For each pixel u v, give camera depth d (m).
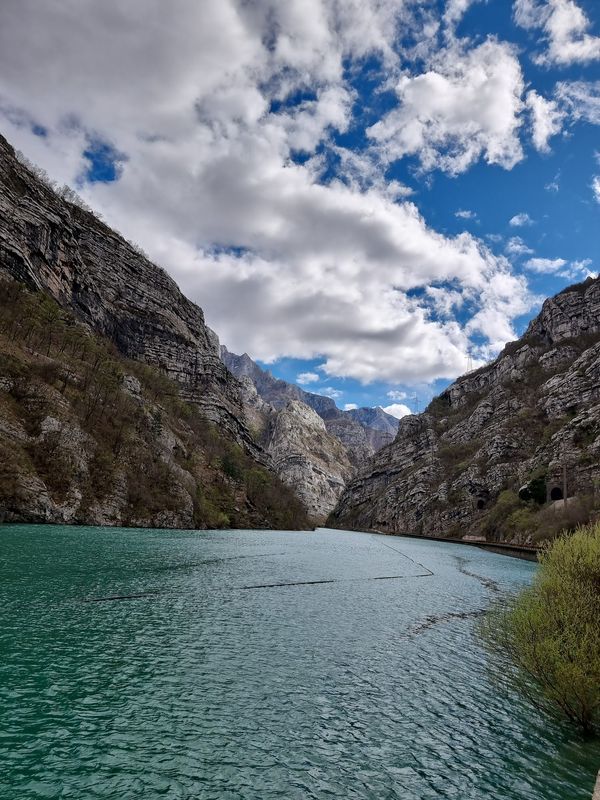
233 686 20.83
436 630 33.16
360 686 21.69
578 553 18.03
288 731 17.02
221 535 108.75
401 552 105.38
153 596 38.16
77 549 58.09
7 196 181.88
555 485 132.88
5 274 162.12
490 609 41.41
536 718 18.55
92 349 164.25
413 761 15.23
